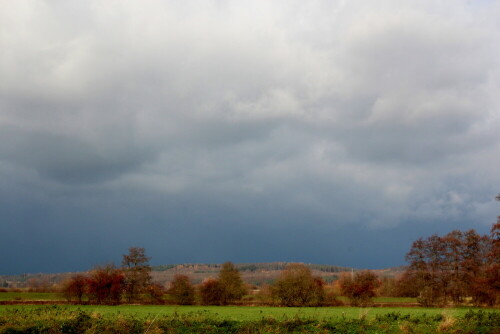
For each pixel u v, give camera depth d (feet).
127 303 243.19
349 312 161.27
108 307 205.46
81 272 243.40
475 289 213.87
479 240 231.30
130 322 81.05
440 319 86.38
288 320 86.07
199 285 252.21
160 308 201.05
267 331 78.02
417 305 238.68
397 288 278.26
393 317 91.71
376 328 78.43
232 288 256.11
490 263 210.18
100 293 232.32
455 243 233.35
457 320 78.84
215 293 246.68
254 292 300.61
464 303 231.50
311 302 237.04
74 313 88.38
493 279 202.28
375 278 246.68
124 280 244.42
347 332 75.77
